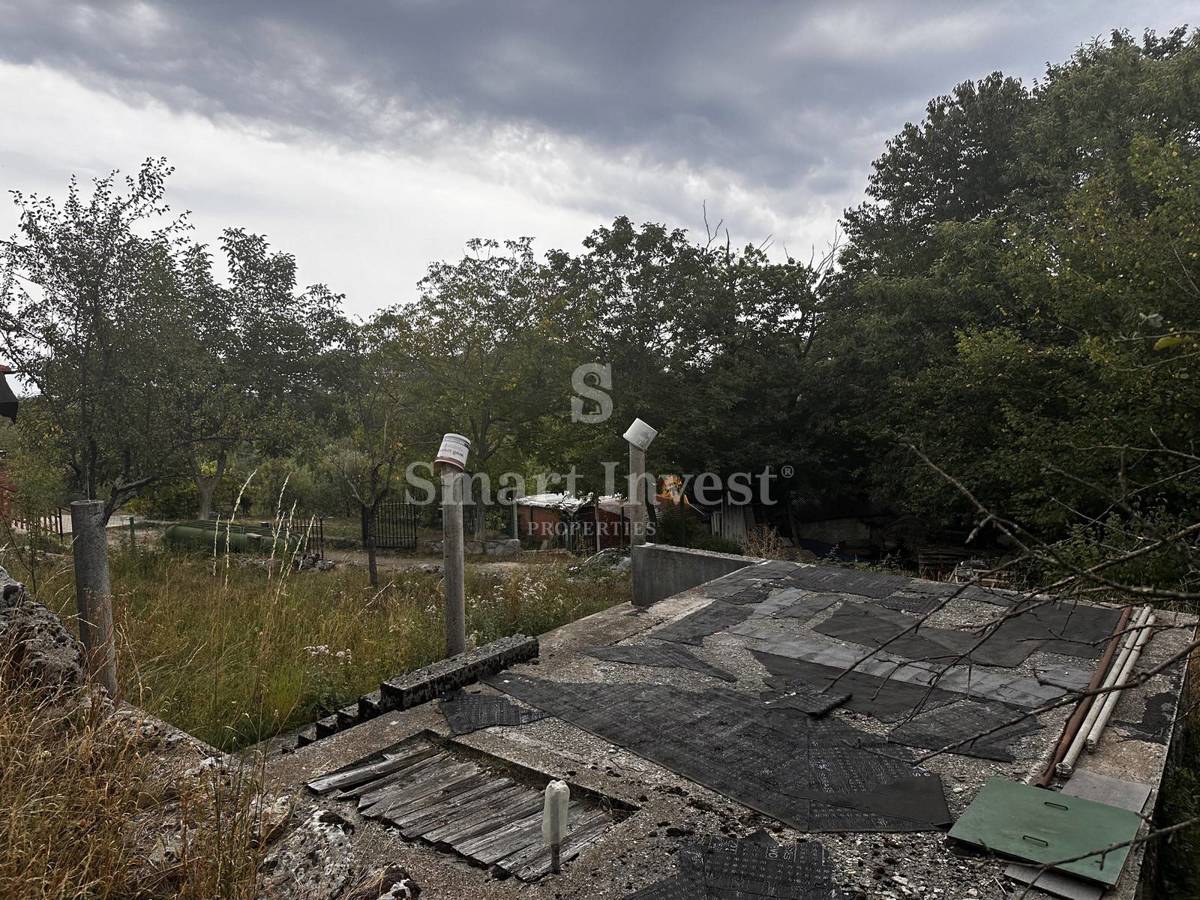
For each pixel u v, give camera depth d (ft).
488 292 65.46
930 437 48.70
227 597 22.18
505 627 22.12
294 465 68.39
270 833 8.84
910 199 65.72
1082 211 37.22
